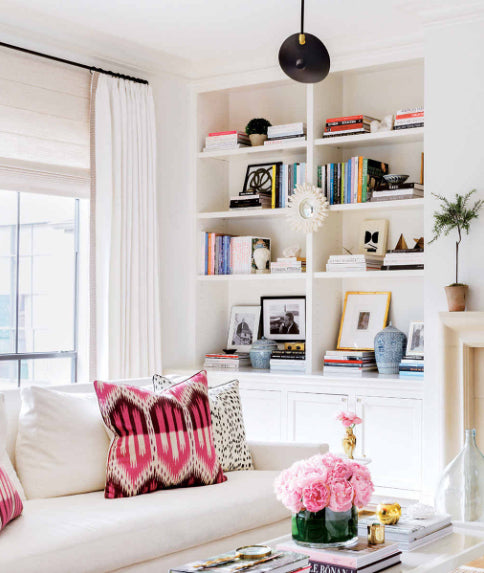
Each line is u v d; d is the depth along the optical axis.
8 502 2.54
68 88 4.53
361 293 5.02
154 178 4.94
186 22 4.40
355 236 5.04
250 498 3.05
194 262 5.27
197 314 5.28
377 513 2.59
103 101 4.68
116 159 4.74
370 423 4.43
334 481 2.32
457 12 4.11
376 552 2.28
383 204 4.57
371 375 4.57
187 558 2.77
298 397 4.66
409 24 4.39
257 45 4.80
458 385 4.02
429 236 4.23
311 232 4.81
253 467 3.57
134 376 4.79
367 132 4.75
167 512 2.76
